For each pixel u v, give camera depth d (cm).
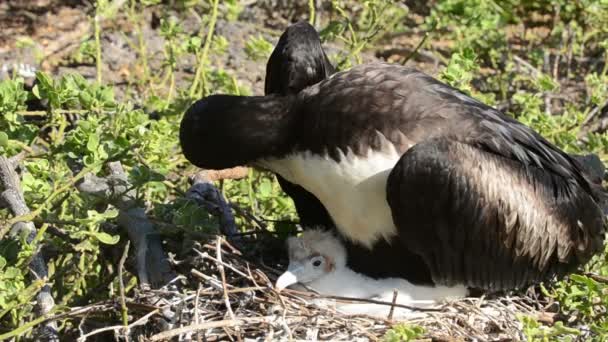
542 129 1359
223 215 1198
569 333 1006
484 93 1625
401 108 1040
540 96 1572
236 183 1315
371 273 1098
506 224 1058
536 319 1027
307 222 1152
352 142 1032
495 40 1700
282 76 1107
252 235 1184
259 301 1033
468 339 1018
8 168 1134
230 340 1003
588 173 1186
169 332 973
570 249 1113
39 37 1827
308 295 1051
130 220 1147
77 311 1051
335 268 1084
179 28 1491
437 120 1046
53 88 1132
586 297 1062
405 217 1030
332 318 1013
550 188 1085
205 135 1058
